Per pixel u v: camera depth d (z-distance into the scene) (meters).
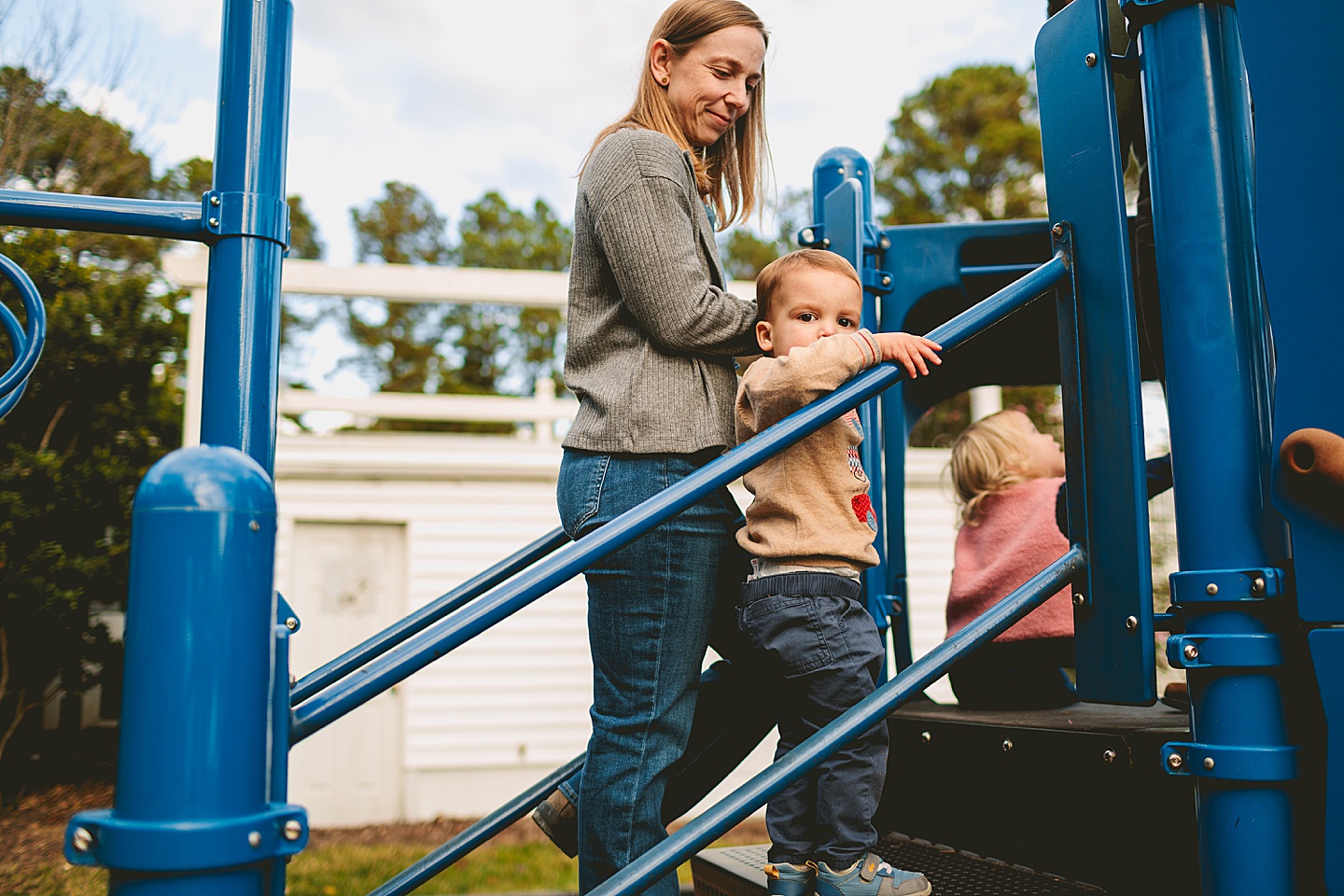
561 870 5.77
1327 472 1.12
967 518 2.42
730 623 1.57
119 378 7.40
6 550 6.53
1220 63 1.30
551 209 32.31
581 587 7.66
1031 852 1.67
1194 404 1.26
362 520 7.42
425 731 7.34
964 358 2.46
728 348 1.35
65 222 1.27
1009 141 23.45
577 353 1.39
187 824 0.81
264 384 1.28
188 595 0.84
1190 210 1.28
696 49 1.50
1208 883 1.19
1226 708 1.19
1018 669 2.15
